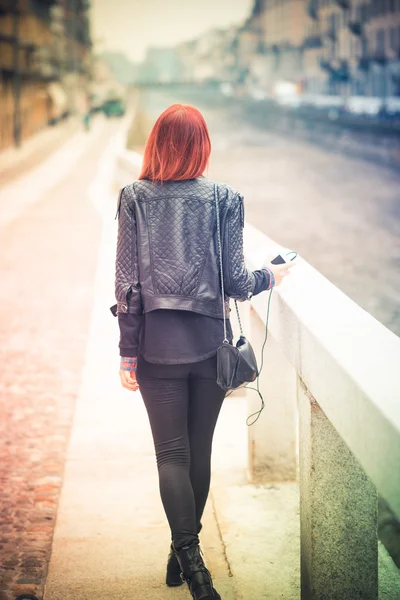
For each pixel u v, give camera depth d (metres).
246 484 3.99
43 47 71.94
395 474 1.80
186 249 2.67
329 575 2.64
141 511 3.74
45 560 3.31
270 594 3.09
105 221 15.19
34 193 21.86
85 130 60.59
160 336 2.68
